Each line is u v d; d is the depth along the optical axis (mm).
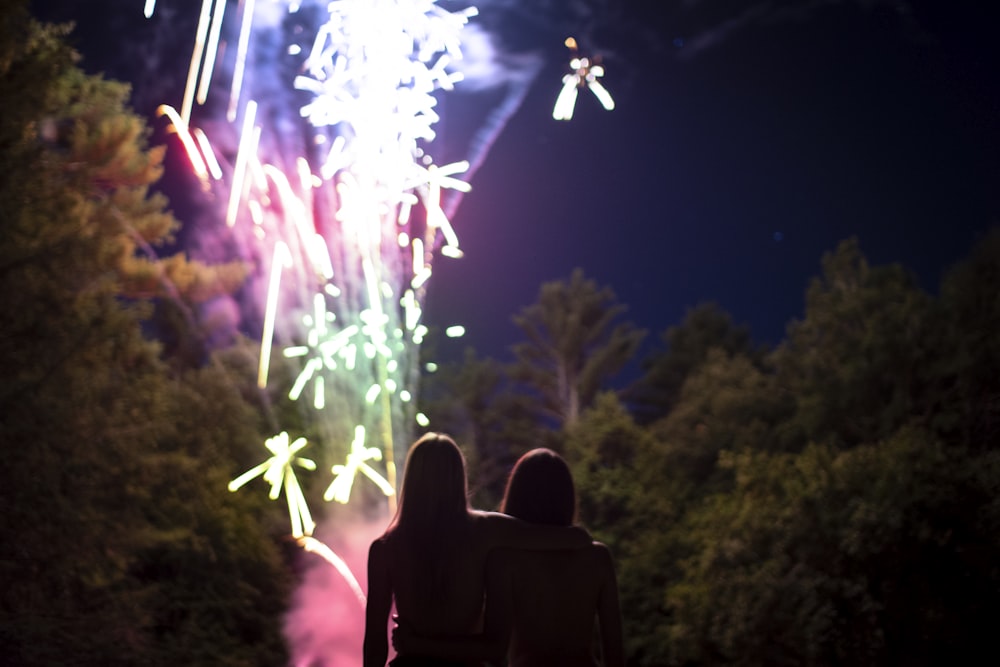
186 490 21453
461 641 3730
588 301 60406
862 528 20672
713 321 61844
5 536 14609
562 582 3924
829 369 33656
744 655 21750
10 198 15906
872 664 20219
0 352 15148
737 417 38625
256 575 27078
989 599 20234
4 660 14617
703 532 26000
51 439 15125
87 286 18156
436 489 3816
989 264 29078
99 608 16781
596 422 42344
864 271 36750
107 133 23375
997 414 26812
